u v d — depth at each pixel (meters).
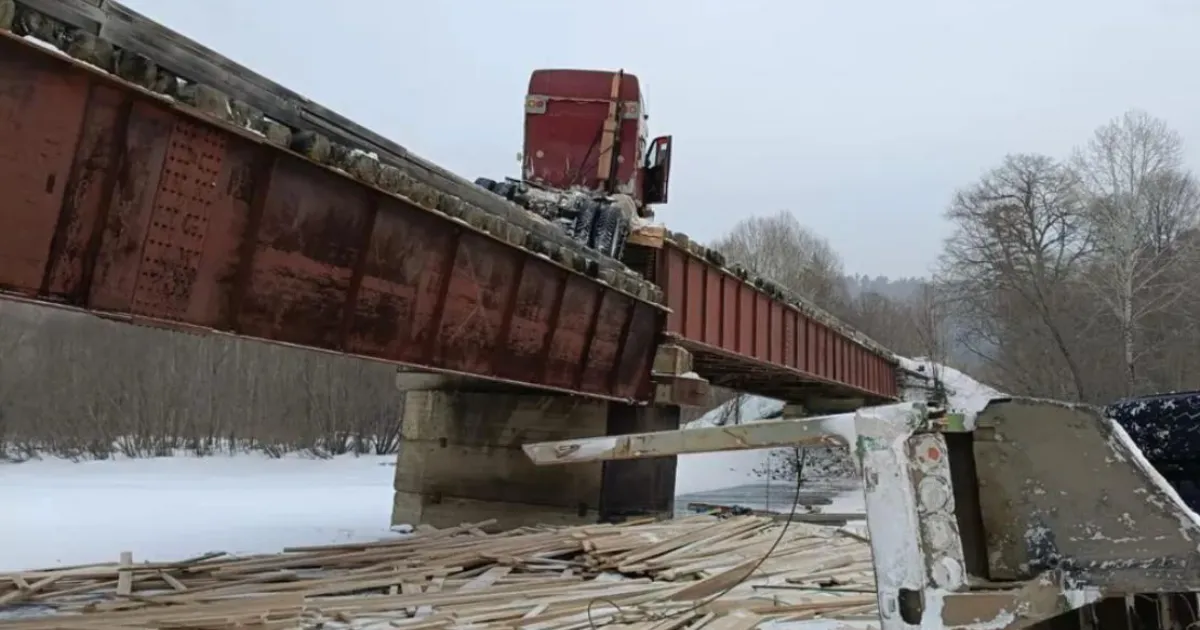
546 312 14.54
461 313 12.51
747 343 23.88
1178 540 3.48
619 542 12.95
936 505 3.50
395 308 11.30
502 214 13.41
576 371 15.57
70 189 7.43
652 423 18.30
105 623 7.95
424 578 10.81
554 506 17.98
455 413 19.67
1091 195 67.75
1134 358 57.47
